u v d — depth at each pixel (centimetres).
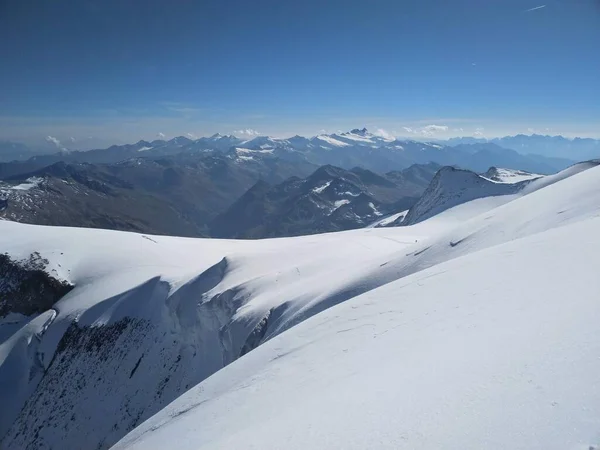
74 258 7281
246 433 978
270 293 3872
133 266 6944
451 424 552
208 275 5078
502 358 686
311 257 4903
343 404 820
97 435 4547
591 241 1221
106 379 4997
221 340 3753
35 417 5066
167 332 5047
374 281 2914
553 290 952
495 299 1071
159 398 4491
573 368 564
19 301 6694
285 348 1717
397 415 647
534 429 472
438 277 1585
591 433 429
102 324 5631
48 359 5716
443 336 984
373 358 1099
